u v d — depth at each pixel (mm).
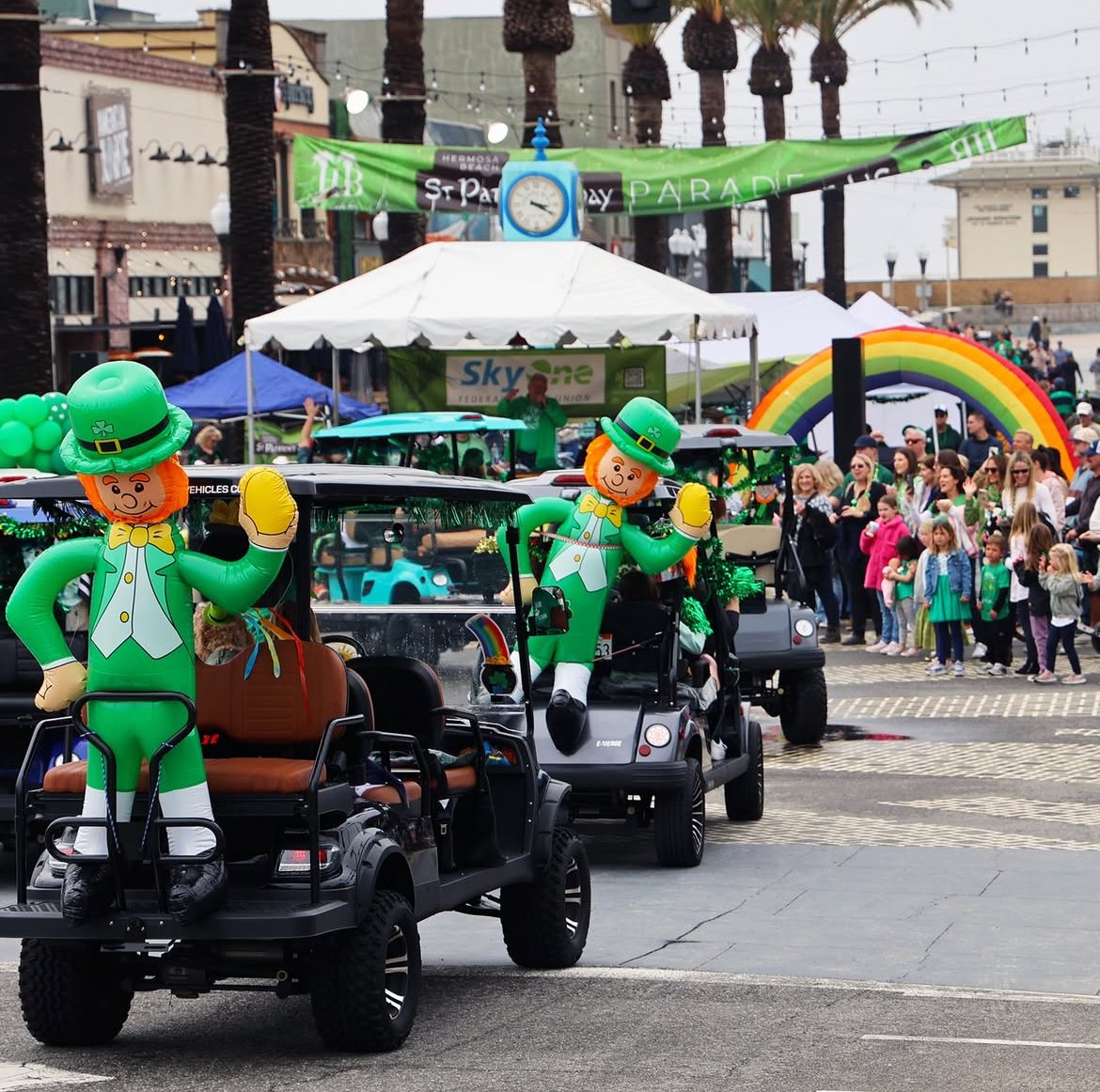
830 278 77875
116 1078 10055
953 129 39094
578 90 104875
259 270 37594
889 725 23812
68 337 60781
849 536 31062
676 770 15789
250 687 10391
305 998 12031
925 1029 10875
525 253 29906
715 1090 9633
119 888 9961
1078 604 26500
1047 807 18656
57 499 10711
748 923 13992
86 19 79000
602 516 16188
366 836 10258
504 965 12742
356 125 81375
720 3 62469
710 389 46156
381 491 10898
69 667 10109
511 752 12164
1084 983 12125
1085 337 150375
